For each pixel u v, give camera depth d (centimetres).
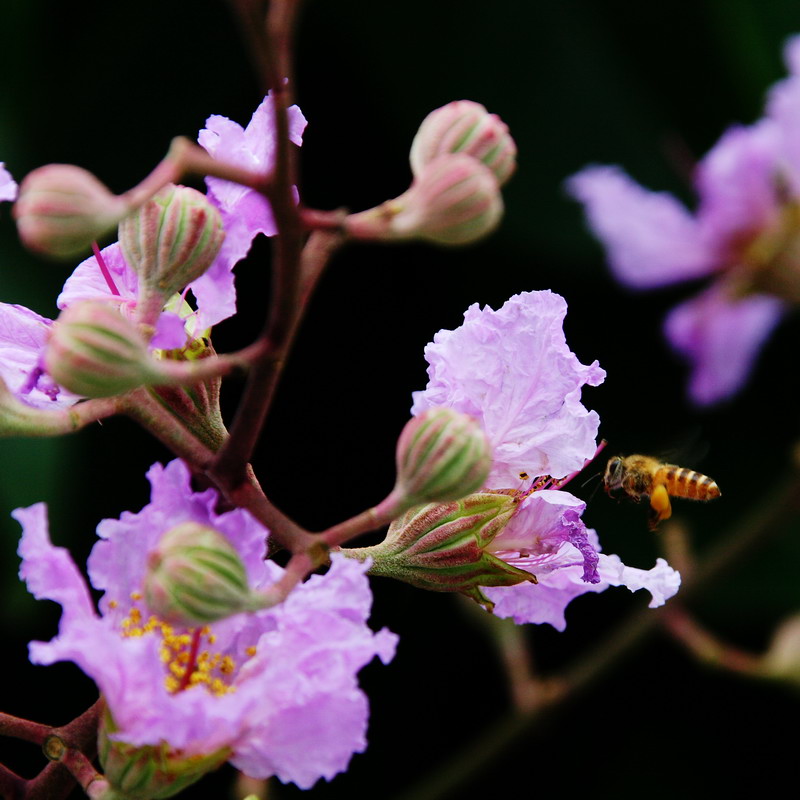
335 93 56
